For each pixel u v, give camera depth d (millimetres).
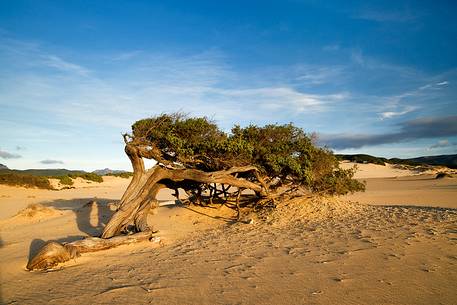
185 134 14008
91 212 20500
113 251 10727
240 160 14898
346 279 6586
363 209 15820
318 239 10641
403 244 9125
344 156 110625
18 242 12625
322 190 17062
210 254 9578
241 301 5703
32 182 47688
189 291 6363
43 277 8055
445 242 9156
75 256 9734
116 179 74500
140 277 7559
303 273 7137
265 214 15758
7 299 6508
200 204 18750
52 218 18906
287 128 16297
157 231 13766
